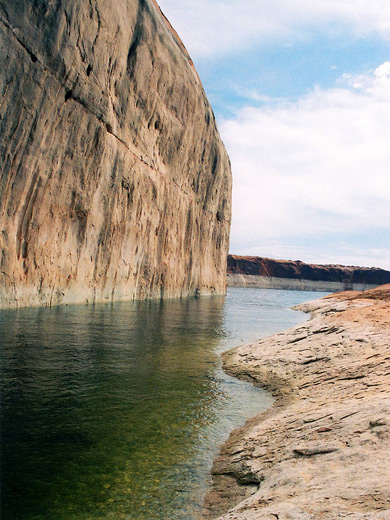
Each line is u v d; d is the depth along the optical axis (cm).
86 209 2928
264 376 1270
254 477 643
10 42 2042
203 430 856
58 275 2736
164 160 4419
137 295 4050
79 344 1565
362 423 685
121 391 1058
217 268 7081
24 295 2405
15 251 2319
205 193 6038
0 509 546
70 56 2431
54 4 2256
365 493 461
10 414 845
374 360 1165
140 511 569
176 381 1197
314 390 1062
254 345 1694
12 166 2192
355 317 1870
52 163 2509
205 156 5722
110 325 2112
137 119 3566
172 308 3531
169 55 3975
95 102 2794
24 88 2159
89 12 2564
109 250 3362
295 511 454
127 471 671
